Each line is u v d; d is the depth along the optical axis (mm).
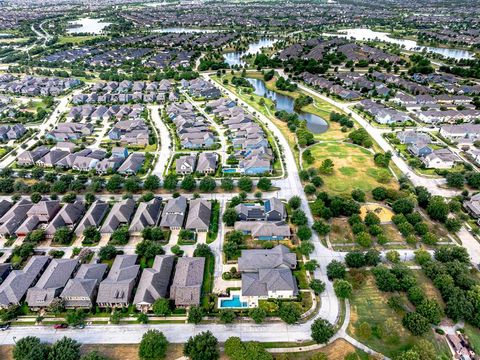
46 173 151750
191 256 108250
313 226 117562
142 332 85312
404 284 93812
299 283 98812
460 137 186875
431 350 75438
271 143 182750
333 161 164500
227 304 92438
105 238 116875
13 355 76500
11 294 92312
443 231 119438
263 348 76875
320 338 79688
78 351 77188
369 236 110375
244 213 123188
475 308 87375
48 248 112188
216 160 162500
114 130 190000
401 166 161500
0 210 126250
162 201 135500
